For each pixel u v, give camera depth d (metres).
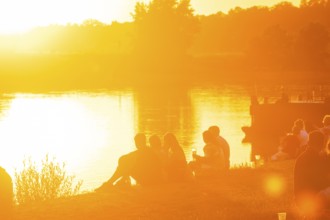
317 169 11.91
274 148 53.34
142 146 16.95
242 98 115.56
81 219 13.23
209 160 18.88
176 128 74.50
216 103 107.56
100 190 16.50
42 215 13.74
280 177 18.34
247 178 18.12
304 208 11.98
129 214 13.56
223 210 13.38
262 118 59.56
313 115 58.66
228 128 71.12
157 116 89.62
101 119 88.12
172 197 15.23
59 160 50.06
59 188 18.42
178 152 17.52
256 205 13.89
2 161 51.56
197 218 12.68
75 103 115.94
